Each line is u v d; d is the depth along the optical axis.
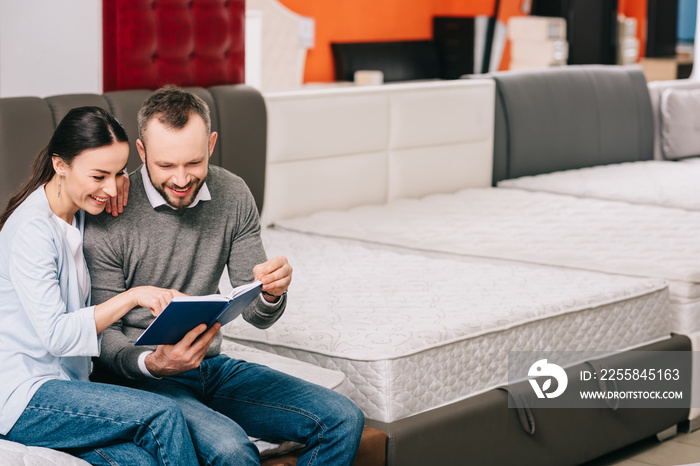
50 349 1.66
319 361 2.32
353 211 4.11
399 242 3.53
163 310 1.60
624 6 7.34
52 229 1.70
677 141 5.52
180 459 1.63
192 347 1.76
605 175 4.84
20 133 2.83
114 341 1.83
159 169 1.80
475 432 2.35
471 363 2.41
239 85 3.69
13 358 1.70
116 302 1.69
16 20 3.11
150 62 3.43
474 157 4.77
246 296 1.78
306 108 3.93
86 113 1.72
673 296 3.04
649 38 7.22
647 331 2.91
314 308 2.64
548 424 2.56
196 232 1.94
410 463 2.19
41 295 1.66
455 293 2.80
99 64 3.30
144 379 1.91
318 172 4.05
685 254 3.27
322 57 7.66
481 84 4.73
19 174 2.82
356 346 2.28
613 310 2.80
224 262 2.02
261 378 1.95
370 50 7.83
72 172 1.71
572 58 7.41
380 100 4.26
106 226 1.86
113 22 3.31
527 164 4.96
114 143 1.72
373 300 2.72
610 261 3.17
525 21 7.61
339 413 1.84
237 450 1.71
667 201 4.26
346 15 7.78
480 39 7.99
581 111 5.17
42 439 1.67
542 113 4.98
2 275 1.72
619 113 5.36
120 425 1.63
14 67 3.12
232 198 2.00
